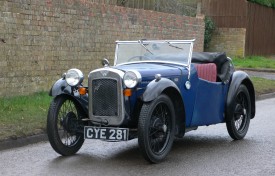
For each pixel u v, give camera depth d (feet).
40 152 26.14
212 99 27.58
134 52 27.73
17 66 39.81
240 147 27.81
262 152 26.55
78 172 22.13
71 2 45.03
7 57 38.88
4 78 38.73
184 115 24.84
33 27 41.14
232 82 29.17
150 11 56.65
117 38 51.44
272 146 28.14
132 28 53.67
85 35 47.01
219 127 34.50
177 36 62.34
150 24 56.80
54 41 43.42
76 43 45.96
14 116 31.89
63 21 44.24
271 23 108.58
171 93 24.18
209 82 27.20
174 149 27.17
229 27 95.91
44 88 42.57
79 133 25.55
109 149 26.96
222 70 28.91
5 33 38.63
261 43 104.27
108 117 23.66
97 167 23.03
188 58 26.37
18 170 22.48
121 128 23.21
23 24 40.16
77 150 25.63
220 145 28.37
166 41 27.20
